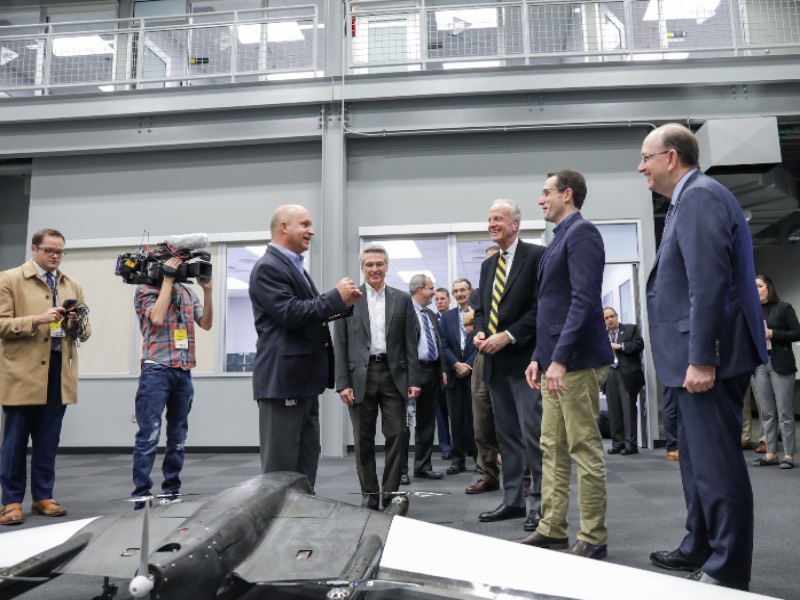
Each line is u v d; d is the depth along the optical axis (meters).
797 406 9.98
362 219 6.51
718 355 1.57
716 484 1.60
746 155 5.81
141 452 3.08
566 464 2.33
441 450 5.63
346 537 1.29
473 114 6.30
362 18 7.36
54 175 6.96
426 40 6.38
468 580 1.14
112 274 6.72
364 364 3.05
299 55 7.57
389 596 1.74
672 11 7.12
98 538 1.32
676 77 6.05
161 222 6.77
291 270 2.25
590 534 2.20
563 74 6.14
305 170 6.65
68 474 4.90
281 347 2.17
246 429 6.32
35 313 3.22
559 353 2.15
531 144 6.44
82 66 8.31
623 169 6.34
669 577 1.22
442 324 4.79
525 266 2.73
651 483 3.94
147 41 8.29
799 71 5.94
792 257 10.55
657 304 1.79
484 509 3.22
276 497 1.45
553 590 1.13
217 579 1.07
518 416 2.84
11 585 1.26
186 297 3.38
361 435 3.07
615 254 6.30
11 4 8.56
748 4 7.02
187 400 3.30
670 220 1.84
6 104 6.70
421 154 6.51
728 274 1.59
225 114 6.56
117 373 6.56
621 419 5.69
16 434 3.13
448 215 6.44
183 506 1.49
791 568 2.10
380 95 6.26
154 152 6.86
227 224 6.69
